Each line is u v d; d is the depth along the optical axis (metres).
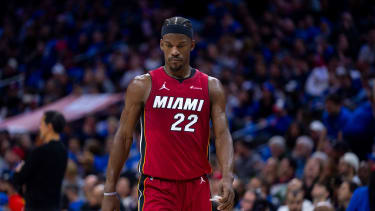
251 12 48.28
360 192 14.51
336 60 34.16
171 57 12.27
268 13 44.62
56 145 17.58
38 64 47.84
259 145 32.28
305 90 35.16
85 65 47.06
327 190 19.48
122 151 12.60
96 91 40.53
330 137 26.34
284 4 45.28
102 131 36.31
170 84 12.44
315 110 31.59
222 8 47.62
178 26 12.27
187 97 12.38
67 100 39.34
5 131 34.12
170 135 12.24
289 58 37.84
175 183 12.18
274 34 42.78
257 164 28.80
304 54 38.06
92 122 36.06
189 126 12.30
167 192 12.13
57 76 43.38
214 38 46.09
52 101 41.62
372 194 14.16
